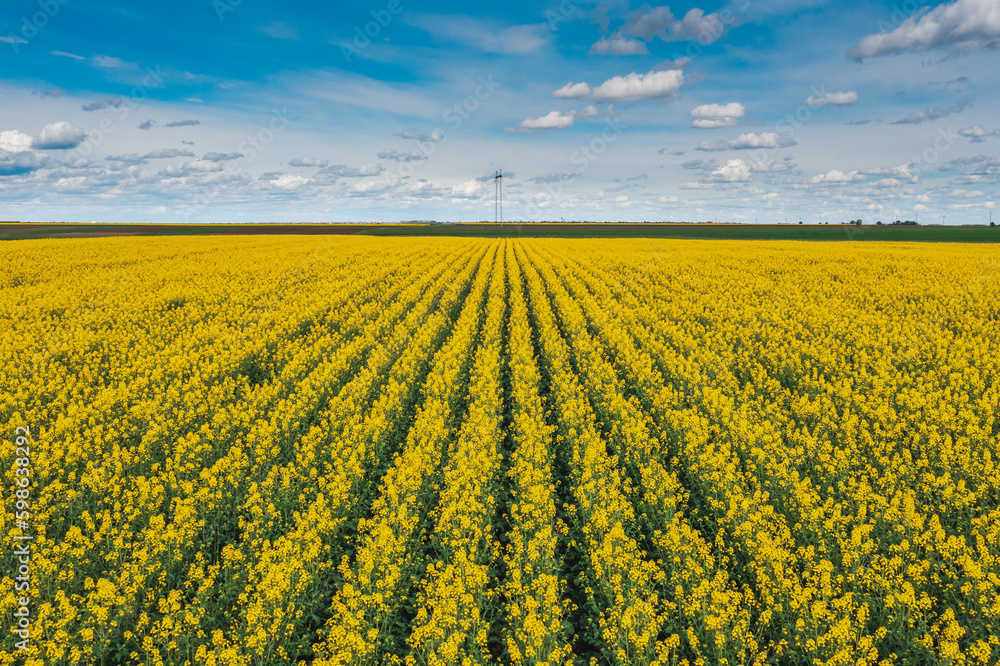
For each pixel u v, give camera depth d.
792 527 5.98
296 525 6.11
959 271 25.27
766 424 7.78
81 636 4.67
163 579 5.47
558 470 8.04
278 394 10.19
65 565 5.38
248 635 4.61
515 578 5.03
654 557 5.98
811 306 17.30
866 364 11.34
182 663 4.58
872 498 6.00
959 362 10.62
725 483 6.36
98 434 7.84
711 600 4.70
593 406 9.81
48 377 10.73
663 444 8.13
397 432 8.94
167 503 6.63
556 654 4.32
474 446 7.61
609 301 18.31
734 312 16.20
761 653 4.32
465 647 4.74
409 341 14.00
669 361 11.32
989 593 4.59
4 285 22.20
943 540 5.31
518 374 10.91
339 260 32.25
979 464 6.53
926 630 4.56
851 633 4.32
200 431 8.06
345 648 4.33
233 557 5.32
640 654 4.36
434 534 6.35
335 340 13.95
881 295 19.73
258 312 16.89
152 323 15.71
